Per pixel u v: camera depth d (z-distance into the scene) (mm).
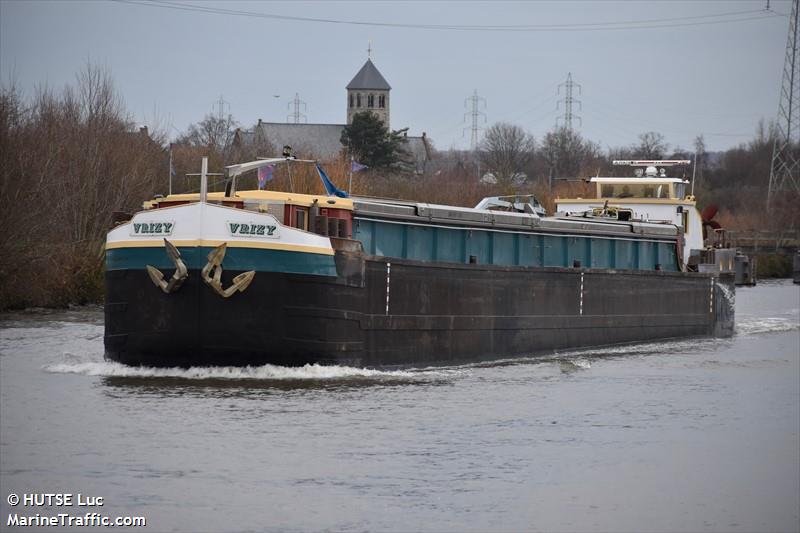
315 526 29656
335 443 36875
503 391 47281
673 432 41188
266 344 45031
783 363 59781
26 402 41000
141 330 45500
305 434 37719
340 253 46281
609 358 61188
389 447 36781
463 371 52250
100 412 39625
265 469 33938
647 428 41625
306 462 34750
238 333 44750
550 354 61125
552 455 37125
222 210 44250
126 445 35750
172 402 41312
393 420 40281
